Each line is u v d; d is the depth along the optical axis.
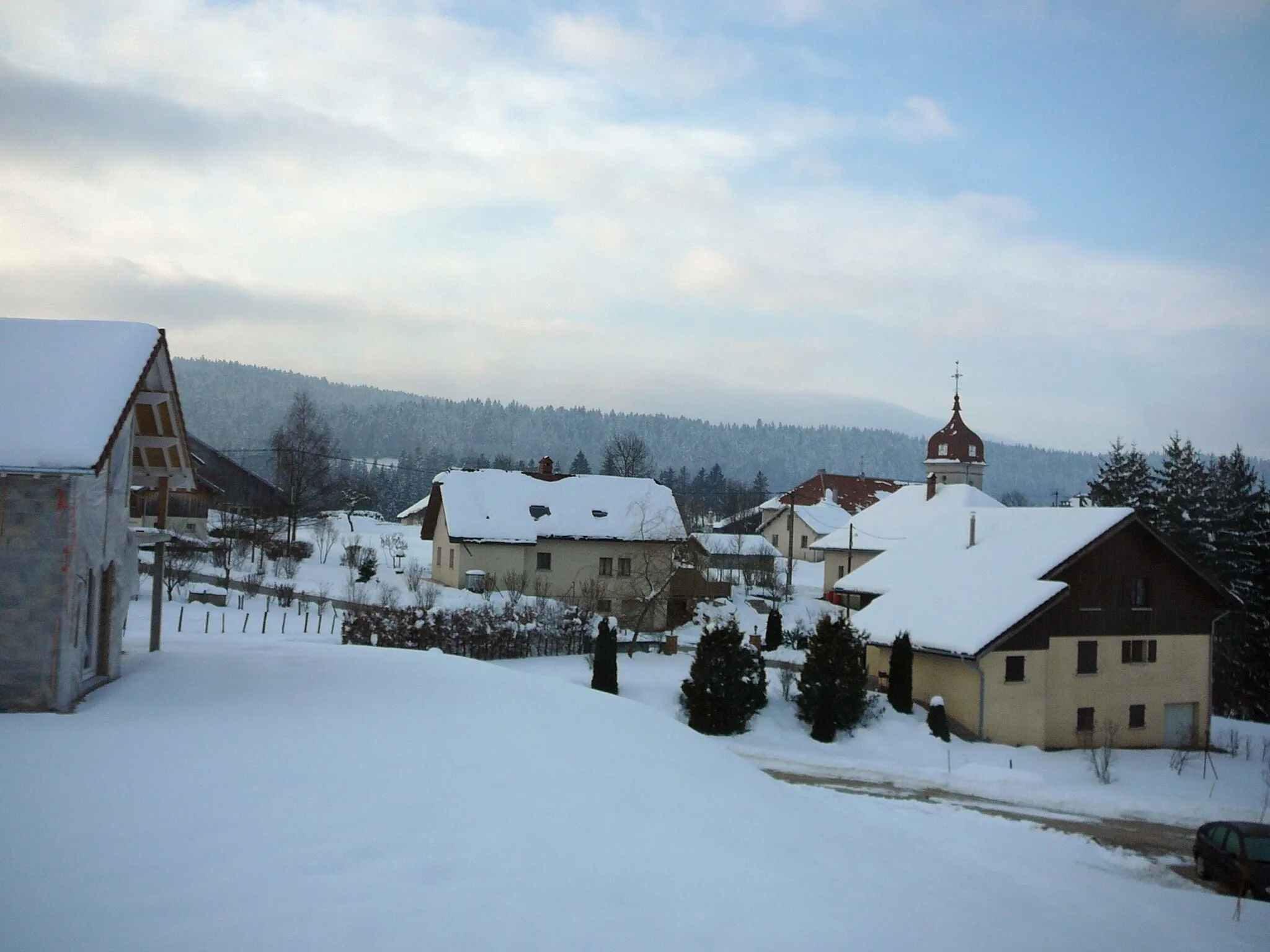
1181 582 31.92
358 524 91.19
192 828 8.31
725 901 8.52
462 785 10.38
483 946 6.88
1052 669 29.80
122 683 13.97
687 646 39.66
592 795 10.86
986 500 57.75
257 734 11.45
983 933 9.43
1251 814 21.78
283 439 69.25
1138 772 26.81
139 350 14.30
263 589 39.22
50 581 12.24
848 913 8.94
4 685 12.05
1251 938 11.86
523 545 46.06
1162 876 16.88
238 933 6.61
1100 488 67.19
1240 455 55.03
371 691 14.58
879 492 101.94
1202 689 32.03
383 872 7.86
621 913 7.80
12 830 7.90
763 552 63.12
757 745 26.08
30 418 12.58
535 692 15.88
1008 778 23.23
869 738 26.84
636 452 105.69
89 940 6.36
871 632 32.31
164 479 17.72
